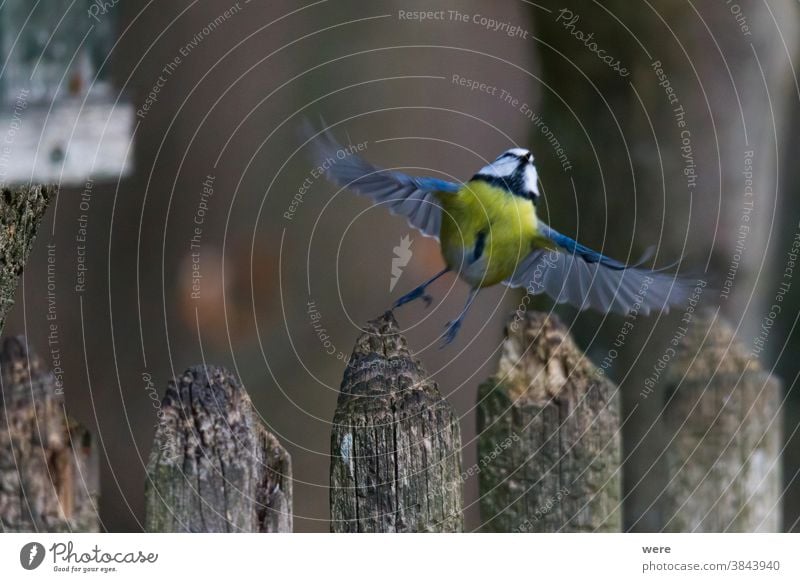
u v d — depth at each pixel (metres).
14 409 5.10
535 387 5.57
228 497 5.16
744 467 6.11
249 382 13.27
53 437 5.14
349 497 5.29
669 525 6.14
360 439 5.27
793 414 11.40
